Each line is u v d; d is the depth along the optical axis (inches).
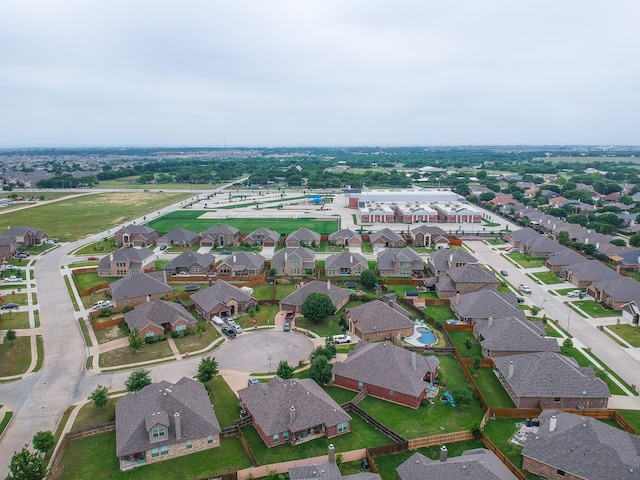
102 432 2399.1
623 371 3056.1
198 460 2218.3
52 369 3058.6
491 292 3868.1
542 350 3137.3
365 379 2807.6
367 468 2162.9
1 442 2337.6
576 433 2130.9
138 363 3144.7
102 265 4990.2
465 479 1899.6
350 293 4333.2
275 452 2267.5
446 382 2930.6
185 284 4832.7
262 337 3538.4
